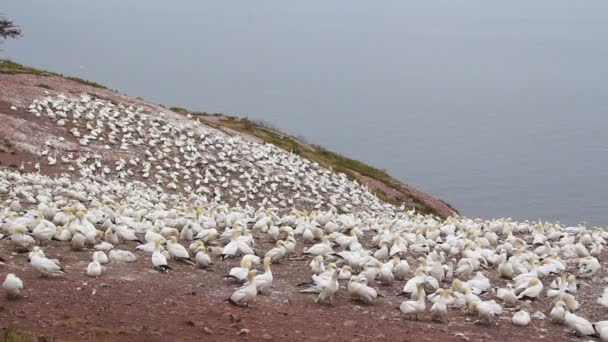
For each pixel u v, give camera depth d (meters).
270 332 16.06
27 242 20.69
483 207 160.88
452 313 19.03
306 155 63.91
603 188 187.00
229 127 66.44
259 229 27.62
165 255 21.48
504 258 23.45
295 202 46.72
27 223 22.36
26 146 42.25
